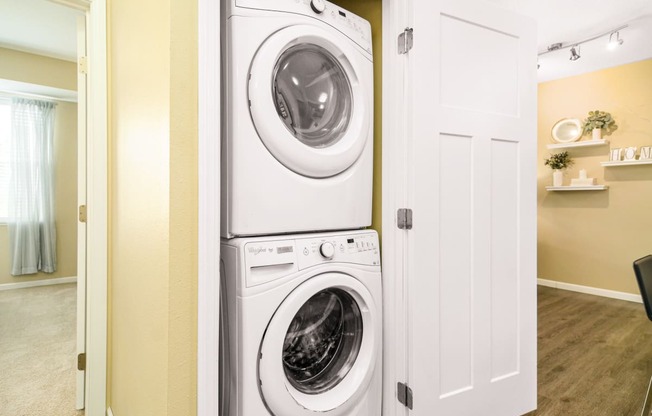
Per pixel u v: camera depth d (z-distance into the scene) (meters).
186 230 0.91
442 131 1.42
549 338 2.72
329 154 1.24
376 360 1.34
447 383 1.44
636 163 3.58
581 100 4.05
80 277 1.79
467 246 1.49
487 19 1.54
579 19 2.77
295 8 1.19
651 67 3.57
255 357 1.04
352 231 1.35
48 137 4.24
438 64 1.41
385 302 1.44
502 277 1.60
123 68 1.45
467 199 1.49
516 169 1.65
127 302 1.37
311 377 1.25
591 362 2.31
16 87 3.84
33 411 1.76
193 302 0.92
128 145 1.36
